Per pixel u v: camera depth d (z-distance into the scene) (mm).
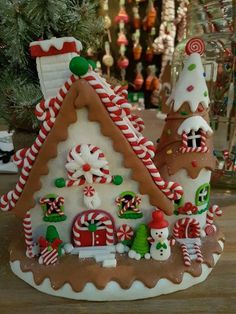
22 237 293
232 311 235
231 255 298
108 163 247
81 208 261
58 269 250
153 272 248
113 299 240
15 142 450
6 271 271
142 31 979
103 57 942
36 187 244
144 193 254
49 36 350
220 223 359
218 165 458
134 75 1017
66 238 269
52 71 249
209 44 430
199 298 247
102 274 243
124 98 247
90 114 235
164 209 257
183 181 276
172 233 288
